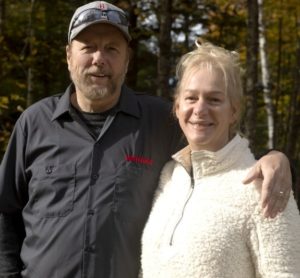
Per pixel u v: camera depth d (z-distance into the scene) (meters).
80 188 2.97
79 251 2.89
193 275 2.48
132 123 3.12
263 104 14.50
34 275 2.99
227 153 2.63
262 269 2.45
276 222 2.43
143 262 2.73
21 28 11.85
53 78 12.48
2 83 11.20
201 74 2.67
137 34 11.12
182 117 2.72
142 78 14.66
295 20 13.58
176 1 11.52
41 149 3.12
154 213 2.80
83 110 3.16
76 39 3.13
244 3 11.66
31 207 3.10
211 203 2.55
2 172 3.23
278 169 2.49
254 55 9.30
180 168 2.82
